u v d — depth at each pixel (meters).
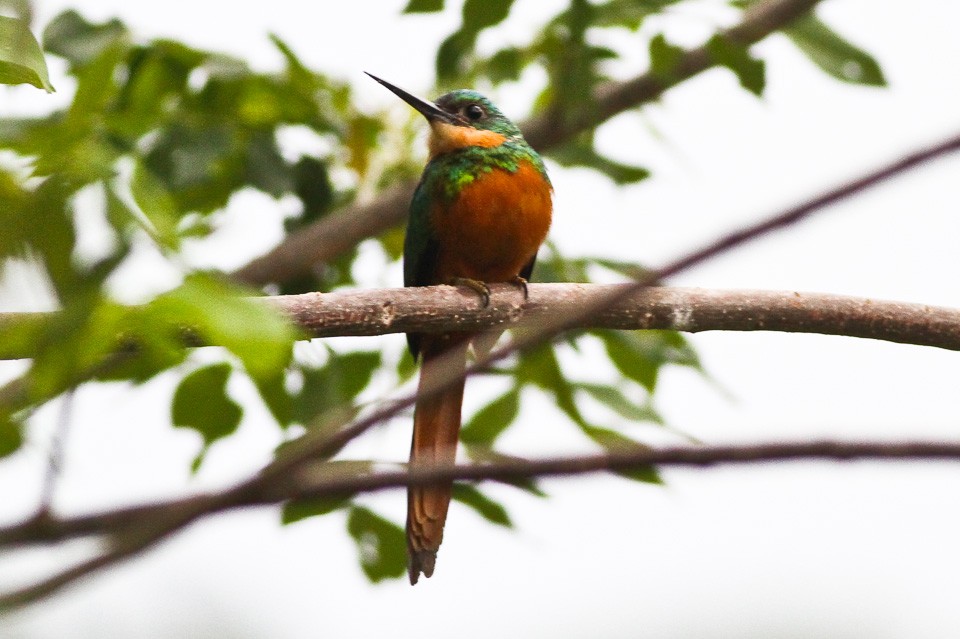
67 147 4.59
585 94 10.73
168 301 3.64
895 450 3.20
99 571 2.56
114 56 6.77
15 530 2.67
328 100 10.82
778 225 2.90
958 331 8.25
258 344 3.57
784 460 3.20
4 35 4.68
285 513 7.50
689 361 9.21
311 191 10.67
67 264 3.97
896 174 2.81
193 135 9.85
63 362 3.68
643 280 3.12
